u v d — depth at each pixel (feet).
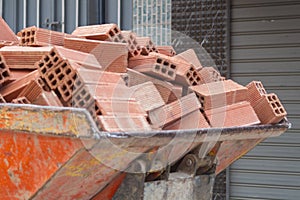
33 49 8.98
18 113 6.98
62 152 6.73
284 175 19.63
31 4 24.56
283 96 19.58
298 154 19.42
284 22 19.44
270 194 19.84
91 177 7.42
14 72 8.85
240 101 10.28
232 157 10.62
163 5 17.97
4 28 11.47
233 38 20.10
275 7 19.53
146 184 7.79
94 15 22.88
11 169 7.41
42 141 6.87
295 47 19.35
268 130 10.16
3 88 8.42
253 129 9.67
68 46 8.98
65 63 7.77
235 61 20.11
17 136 7.14
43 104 7.65
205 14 20.02
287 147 19.56
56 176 7.00
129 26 22.31
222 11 19.97
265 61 19.77
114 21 22.67
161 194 8.13
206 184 9.16
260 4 19.72
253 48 19.88
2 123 7.15
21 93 8.09
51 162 6.92
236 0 19.99
